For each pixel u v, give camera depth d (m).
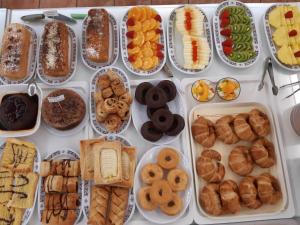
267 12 1.43
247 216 1.15
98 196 1.09
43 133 1.23
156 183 1.12
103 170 1.09
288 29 1.39
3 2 2.06
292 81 1.35
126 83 1.27
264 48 1.41
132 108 1.25
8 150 1.15
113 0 2.07
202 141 1.21
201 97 1.28
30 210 1.11
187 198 1.15
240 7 1.43
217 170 1.17
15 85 1.20
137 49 1.32
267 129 1.23
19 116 1.14
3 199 1.10
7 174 1.13
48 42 1.26
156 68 1.32
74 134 1.23
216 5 1.45
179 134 1.22
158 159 1.17
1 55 1.25
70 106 1.18
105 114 1.17
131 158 1.16
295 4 1.46
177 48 1.37
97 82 1.25
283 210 1.17
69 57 1.30
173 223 1.13
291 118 1.26
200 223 1.14
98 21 1.31
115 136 1.20
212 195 1.13
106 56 1.28
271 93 1.32
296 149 1.26
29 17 1.35
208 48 1.35
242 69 1.36
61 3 2.06
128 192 1.14
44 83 1.27
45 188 1.10
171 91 1.22
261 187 1.14
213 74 1.35
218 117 1.29
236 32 1.38
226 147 1.26
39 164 1.17
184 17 1.38
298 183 1.21
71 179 1.13
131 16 1.37
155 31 1.35
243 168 1.17
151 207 1.11
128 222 1.13
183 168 1.18
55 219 1.08
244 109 1.30
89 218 1.07
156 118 1.16
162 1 2.09
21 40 1.26
